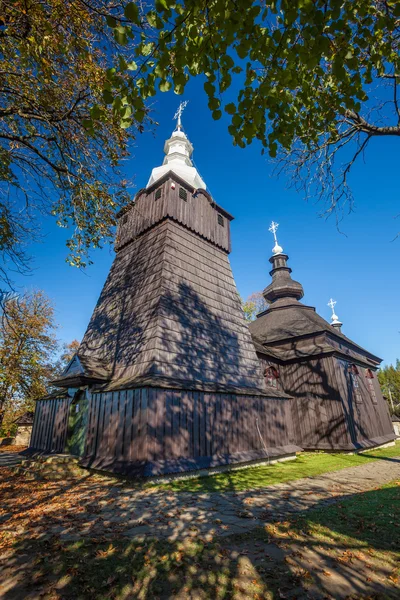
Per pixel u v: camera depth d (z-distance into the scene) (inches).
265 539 194.5
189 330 496.7
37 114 306.0
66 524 227.1
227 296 634.8
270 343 853.2
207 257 635.5
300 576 151.9
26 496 315.0
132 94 141.1
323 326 841.5
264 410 557.3
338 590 141.0
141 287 539.8
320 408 714.2
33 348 1044.5
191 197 652.1
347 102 182.7
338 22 146.2
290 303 1021.2
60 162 359.6
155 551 179.8
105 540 196.1
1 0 233.6
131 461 368.8
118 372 474.0
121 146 349.4
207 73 143.9
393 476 414.0
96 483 362.6
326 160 295.1
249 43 136.9
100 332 583.5
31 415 1131.9
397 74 196.9
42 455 492.7
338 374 728.3
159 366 422.3
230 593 140.1
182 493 315.6
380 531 205.5
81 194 363.6
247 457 473.7
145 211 645.9
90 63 279.1
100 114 148.5
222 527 217.8
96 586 146.3
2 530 219.0
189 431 410.9
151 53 137.6
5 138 321.7
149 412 372.2
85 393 502.9
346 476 414.9
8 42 272.5
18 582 151.0
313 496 305.4
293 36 141.2
